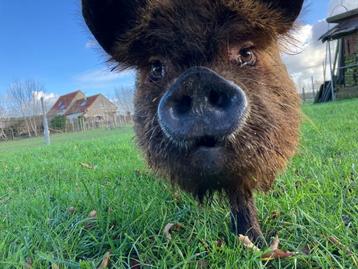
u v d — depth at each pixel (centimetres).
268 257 25
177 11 23
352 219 29
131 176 51
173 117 21
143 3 26
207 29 23
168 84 23
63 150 104
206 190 26
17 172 67
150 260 26
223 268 24
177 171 23
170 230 30
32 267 25
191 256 24
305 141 65
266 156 23
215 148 21
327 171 41
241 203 27
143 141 28
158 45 24
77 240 29
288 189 37
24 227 32
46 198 41
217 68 23
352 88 259
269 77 25
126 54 27
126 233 29
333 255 24
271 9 25
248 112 22
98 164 67
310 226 28
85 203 38
